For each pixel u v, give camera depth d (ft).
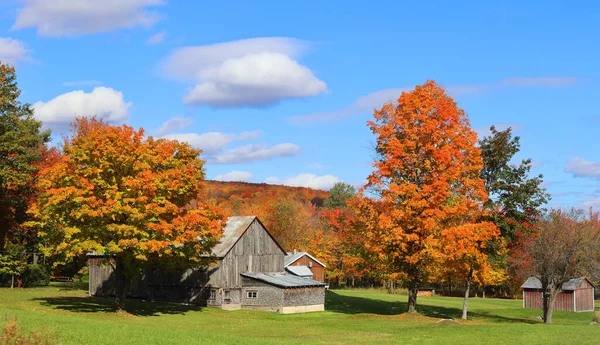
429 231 156.56
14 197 224.12
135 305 190.49
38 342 69.87
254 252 207.00
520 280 264.72
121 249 148.87
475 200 164.86
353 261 182.80
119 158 151.64
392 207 161.17
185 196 171.73
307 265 276.21
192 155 172.86
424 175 162.71
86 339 92.17
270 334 134.82
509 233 187.73
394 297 267.80
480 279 178.40
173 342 96.48
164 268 189.47
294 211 369.30
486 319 193.98
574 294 240.53
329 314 192.13
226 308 194.08
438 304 240.53
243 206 462.60
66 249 152.35
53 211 153.48
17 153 210.59
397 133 167.22
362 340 121.49
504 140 189.26
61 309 164.04
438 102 162.71
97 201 149.18
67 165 155.12
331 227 365.40
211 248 192.34
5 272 219.20
